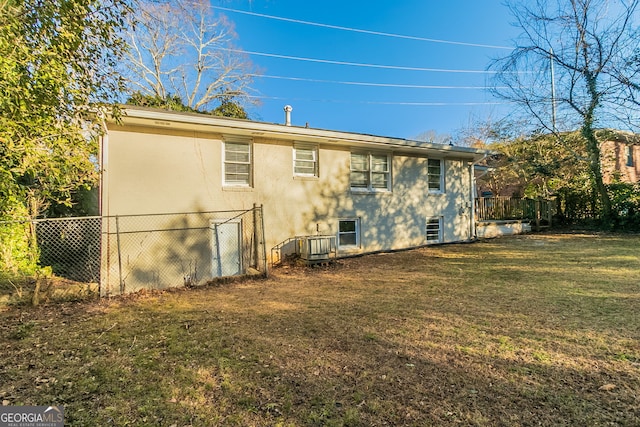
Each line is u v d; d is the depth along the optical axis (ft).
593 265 23.20
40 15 11.71
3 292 17.99
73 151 15.11
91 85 14.28
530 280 19.93
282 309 15.96
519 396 8.11
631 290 16.84
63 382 9.22
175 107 49.75
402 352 10.74
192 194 24.62
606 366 9.43
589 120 42.70
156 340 12.28
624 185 44.06
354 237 32.89
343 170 31.99
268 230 27.71
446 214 39.24
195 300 18.33
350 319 14.14
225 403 8.12
